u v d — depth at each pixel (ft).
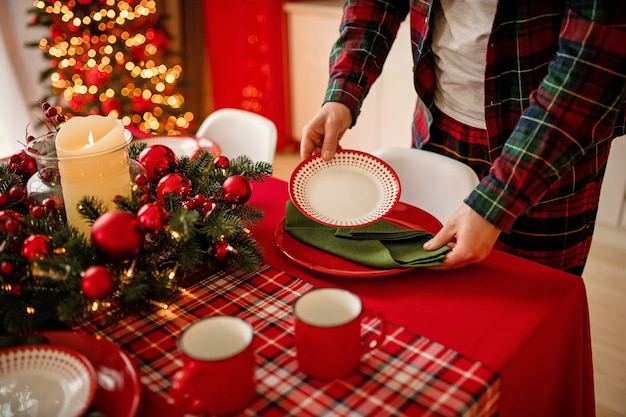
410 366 2.32
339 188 3.42
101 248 2.47
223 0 9.78
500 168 2.91
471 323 2.61
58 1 7.64
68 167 2.75
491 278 2.97
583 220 4.14
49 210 2.85
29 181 3.03
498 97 3.84
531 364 2.60
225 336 2.22
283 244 3.25
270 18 10.07
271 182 4.24
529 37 3.57
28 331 2.56
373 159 3.46
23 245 2.51
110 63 8.38
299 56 10.28
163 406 2.17
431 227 3.45
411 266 2.93
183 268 2.72
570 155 2.88
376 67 4.16
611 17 2.72
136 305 2.61
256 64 10.56
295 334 2.27
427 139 4.55
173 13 9.43
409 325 2.61
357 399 2.16
